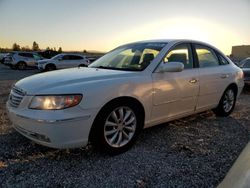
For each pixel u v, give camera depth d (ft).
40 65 64.39
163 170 9.89
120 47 15.84
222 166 10.26
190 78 13.93
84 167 10.04
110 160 10.68
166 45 13.78
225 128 15.15
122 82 11.10
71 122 9.63
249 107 21.17
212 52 16.53
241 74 18.44
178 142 12.80
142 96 11.68
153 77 12.25
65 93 9.67
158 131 14.37
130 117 11.62
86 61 68.13
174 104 13.26
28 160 10.51
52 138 9.55
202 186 8.82
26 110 10.03
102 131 10.55
